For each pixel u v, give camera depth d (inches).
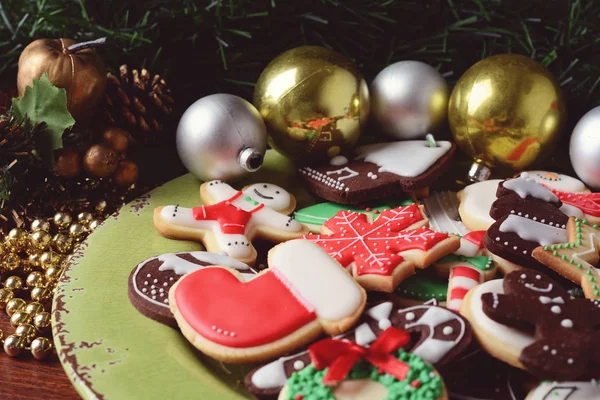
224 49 21.9
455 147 20.9
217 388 15.1
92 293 17.0
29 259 19.2
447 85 21.1
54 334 16.1
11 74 21.6
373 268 17.1
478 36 22.3
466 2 22.4
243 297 16.1
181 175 22.4
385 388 14.7
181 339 16.2
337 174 20.1
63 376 17.1
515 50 22.5
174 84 21.9
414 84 20.7
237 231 18.4
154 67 21.5
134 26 21.3
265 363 15.7
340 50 22.5
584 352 14.9
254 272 17.1
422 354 15.1
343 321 15.8
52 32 21.3
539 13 22.3
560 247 17.3
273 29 22.1
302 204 20.4
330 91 19.7
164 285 16.9
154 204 19.7
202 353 16.2
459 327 15.6
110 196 20.8
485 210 19.2
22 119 19.0
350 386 14.8
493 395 15.5
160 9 21.4
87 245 18.3
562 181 20.1
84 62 19.4
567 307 15.6
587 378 15.0
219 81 22.4
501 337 15.4
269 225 18.9
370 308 16.1
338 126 20.0
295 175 21.1
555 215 18.3
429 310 15.9
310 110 19.7
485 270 17.6
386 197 20.0
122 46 21.1
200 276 16.6
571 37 22.1
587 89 21.9
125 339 16.1
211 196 19.5
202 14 21.1
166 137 23.0
